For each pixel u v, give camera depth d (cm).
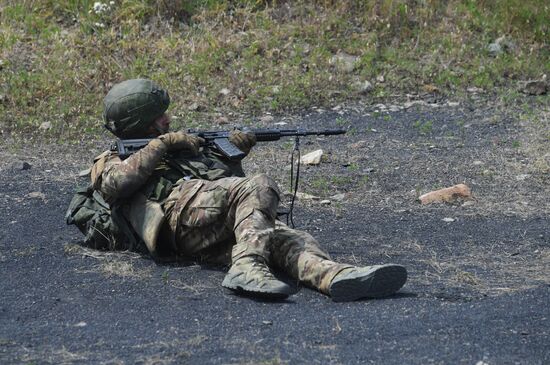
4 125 3444
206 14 4309
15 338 1503
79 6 4325
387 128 3516
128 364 1377
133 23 4200
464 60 4172
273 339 1479
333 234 2242
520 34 4388
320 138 3384
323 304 1658
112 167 1859
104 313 1633
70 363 1387
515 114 3656
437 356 1404
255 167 2977
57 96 3662
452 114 3688
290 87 3862
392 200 2605
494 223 2359
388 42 4288
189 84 3834
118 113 1952
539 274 1905
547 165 2959
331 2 4453
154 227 1842
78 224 2045
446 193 2580
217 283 1788
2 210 2483
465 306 1655
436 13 4462
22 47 4022
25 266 1934
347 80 3972
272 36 4209
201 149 1956
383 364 1372
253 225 1711
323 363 1374
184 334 1512
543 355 1416
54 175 2898
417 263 1983
